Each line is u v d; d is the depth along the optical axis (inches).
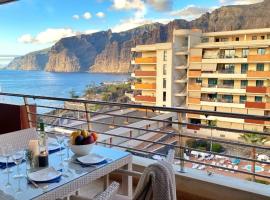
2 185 63.1
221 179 101.6
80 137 81.4
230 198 96.7
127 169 85.7
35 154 73.7
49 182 64.4
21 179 66.1
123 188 87.9
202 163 105.2
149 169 51.0
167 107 106.9
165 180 49.9
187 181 104.8
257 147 92.7
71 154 83.0
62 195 63.2
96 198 52.2
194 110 100.5
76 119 135.6
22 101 158.6
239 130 92.8
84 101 130.4
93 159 77.7
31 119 157.6
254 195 92.0
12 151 76.3
